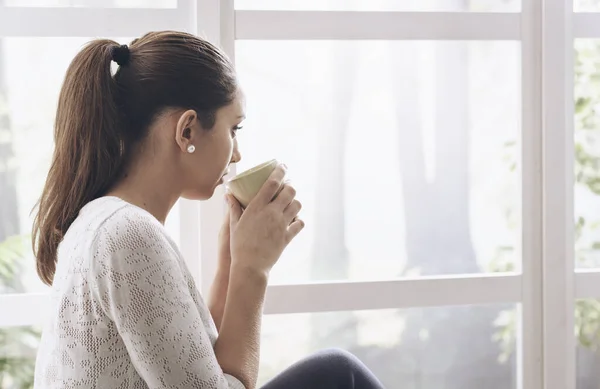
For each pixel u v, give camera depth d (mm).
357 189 1806
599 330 1899
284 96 1762
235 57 1728
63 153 1078
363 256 1817
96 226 981
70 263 988
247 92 1744
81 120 1060
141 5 1684
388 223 1823
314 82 1771
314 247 1800
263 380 1799
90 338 958
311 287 1777
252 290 1104
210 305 1324
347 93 1786
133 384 976
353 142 1796
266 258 1123
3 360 1682
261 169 1158
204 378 962
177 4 1690
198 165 1113
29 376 1693
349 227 1809
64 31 1656
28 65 1656
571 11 1834
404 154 1817
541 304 1880
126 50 1088
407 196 1826
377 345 1839
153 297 947
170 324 952
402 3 1794
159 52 1077
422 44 1806
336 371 1197
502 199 1862
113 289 937
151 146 1089
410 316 1851
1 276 1680
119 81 1079
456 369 1876
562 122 1825
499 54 1834
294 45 1756
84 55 1077
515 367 1892
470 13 1803
